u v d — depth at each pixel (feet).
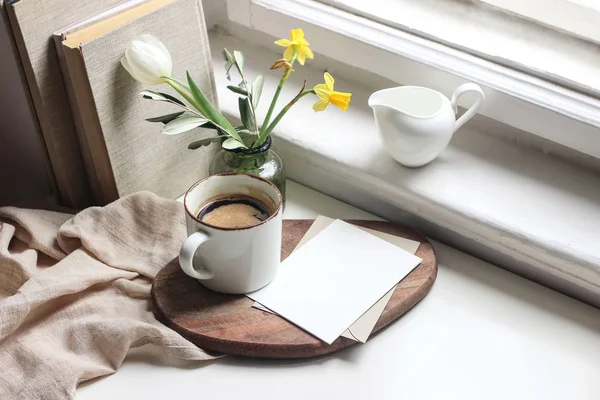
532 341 2.75
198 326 2.70
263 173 2.98
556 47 3.09
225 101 3.37
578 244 2.80
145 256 2.92
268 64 3.58
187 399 2.58
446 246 3.07
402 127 2.89
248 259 2.69
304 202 3.25
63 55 2.78
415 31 3.23
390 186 3.04
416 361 2.68
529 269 2.94
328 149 3.15
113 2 2.91
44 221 2.99
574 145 2.98
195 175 3.27
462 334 2.76
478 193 2.98
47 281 2.71
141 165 3.04
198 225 2.64
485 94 3.07
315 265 2.89
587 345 2.74
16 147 3.15
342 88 3.45
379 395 2.59
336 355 2.70
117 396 2.59
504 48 3.13
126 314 2.77
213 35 3.74
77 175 3.07
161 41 2.94
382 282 2.83
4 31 2.82
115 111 2.87
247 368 2.67
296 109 3.34
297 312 2.73
